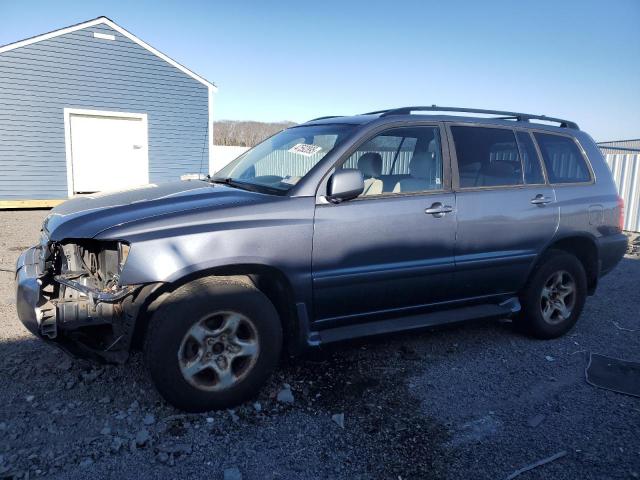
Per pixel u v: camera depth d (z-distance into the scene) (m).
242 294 3.15
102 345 3.18
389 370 3.92
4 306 5.11
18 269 3.45
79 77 15.11
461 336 4.71
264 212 3.25
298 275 3.35
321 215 3.41
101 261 3.11
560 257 4.58
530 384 3.77
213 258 3.06
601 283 6.95
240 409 3.25
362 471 2.71
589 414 3.34
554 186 4.58
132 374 3.64
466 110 4.36
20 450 2.74
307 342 3.47
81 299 3.09
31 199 14.96
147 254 2.92
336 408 3.33
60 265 3.25
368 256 3.59
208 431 3.00
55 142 15.06
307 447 2.90
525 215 4.30
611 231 4.94
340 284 3.50
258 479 2.61
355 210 3.53
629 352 4.45
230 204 3.24
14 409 3.13
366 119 3.95
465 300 4.20
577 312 4.78
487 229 4.10
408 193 3.82
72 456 2.71
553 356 4.31
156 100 16.56
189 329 3.02
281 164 3.97
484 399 3.52
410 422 3.19
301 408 3.31
